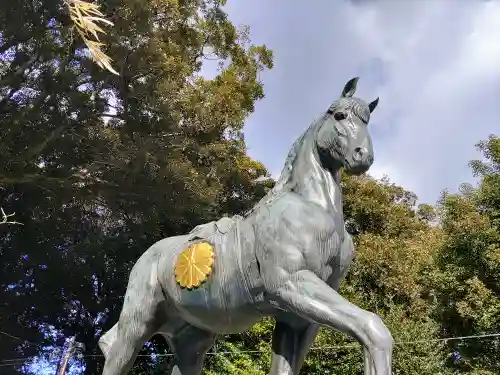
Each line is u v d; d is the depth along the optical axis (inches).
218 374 373.4
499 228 363.3
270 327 402.3
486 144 398.6
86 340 458.9
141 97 363.9
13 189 347.3
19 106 328.2
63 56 332.5
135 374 439.8
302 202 104.3
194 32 449.7
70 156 345.7
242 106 507.5
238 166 486.9
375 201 549.6
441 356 350.3
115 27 331.3
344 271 107.7
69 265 392.8
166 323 123.3
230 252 108.2
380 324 86.7
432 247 426.9
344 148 102.5
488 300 338.3
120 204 371.6
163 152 359.3
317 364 366.3
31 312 426.6
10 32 312.5
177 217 377.4
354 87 108.5
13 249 376.2
